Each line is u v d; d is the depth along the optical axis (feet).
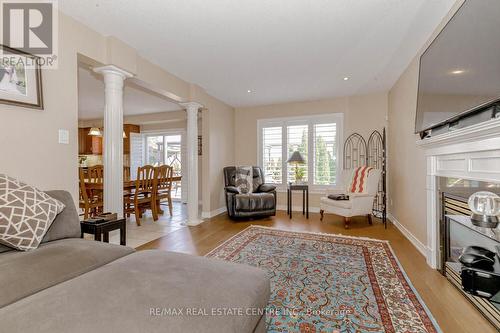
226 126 17.08
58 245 4.84
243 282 3.66
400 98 11.44
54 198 5.69
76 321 2.63
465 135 5.16
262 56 9.59
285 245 9.46
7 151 5.59
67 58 6.82
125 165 20.89
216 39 8.27
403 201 11.00
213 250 9.00
